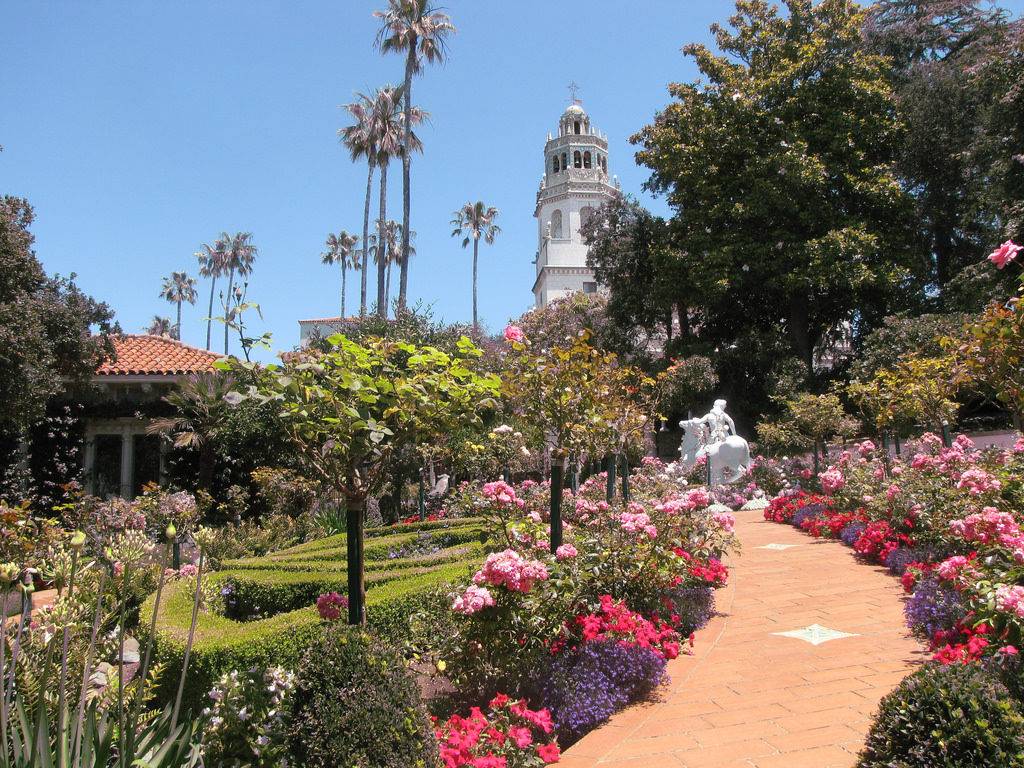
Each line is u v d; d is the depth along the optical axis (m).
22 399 15.93
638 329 34.00
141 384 23.27
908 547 8.35
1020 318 5.13
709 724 4.46
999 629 4.06
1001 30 26.11
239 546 13.91
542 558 5.62
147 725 3.67
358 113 39.19
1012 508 6.75
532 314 41.97
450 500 14.09
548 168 64.94
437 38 32.16
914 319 23.08
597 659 4.96
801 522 11.93
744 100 26.06
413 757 3.41
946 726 3.25
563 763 4.06
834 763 3.80
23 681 3.69
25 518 8.58
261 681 3.70
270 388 4.24
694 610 6.61
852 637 5.98
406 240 31.72
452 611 4.86
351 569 4.48
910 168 27.69
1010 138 21.42
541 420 6.11
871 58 26.89
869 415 17.86
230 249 77.75
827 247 24.52
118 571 6.91
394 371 4.68
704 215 27.12
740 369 28.72
